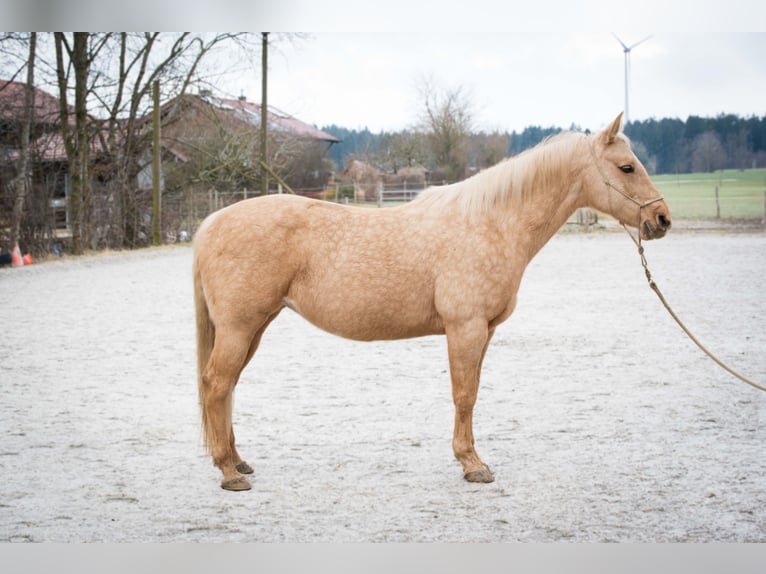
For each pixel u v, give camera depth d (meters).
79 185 24.66
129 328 10.93
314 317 4.96
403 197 48.44
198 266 4.97
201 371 5.01
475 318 4.89
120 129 28.81
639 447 5.55
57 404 6.81
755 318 11.04
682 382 7.50
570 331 10.35
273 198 5.04
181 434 5.95
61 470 5.12
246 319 4.82
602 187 5.17
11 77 22.92
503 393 7.14
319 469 5.18
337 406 6.78
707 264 18.50
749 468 5.10
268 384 7.63
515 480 4.93
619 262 19.77
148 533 4.16
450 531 4.18
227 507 4.52
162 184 31.47
